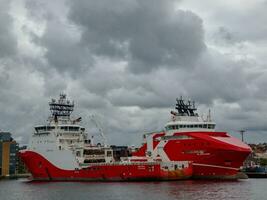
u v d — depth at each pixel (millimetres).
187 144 119688
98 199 82000
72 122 145500
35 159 140250
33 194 97438
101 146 141750
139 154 134500
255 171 180750
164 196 83062
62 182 129375
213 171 116875
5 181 179375
